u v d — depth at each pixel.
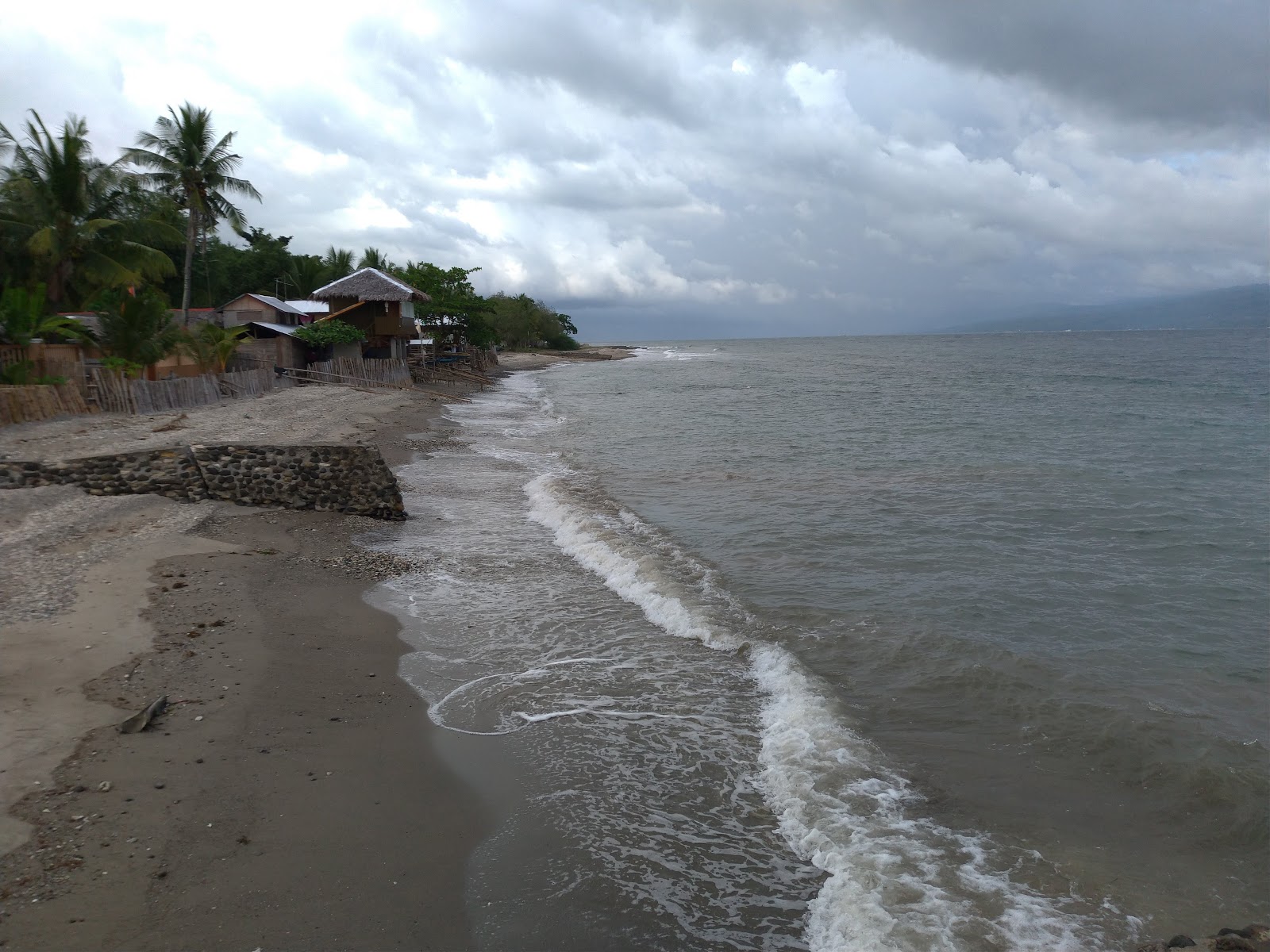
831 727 8.09
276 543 13.66
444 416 37.44
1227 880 6.02
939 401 45.16
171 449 15.46
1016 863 6.14
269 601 10.88
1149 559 14.34
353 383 43.47
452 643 10.27
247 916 5.17
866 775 7.30
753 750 7.81
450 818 6.57
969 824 6.64
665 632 10.75
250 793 6.50
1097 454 25.97
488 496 19.41
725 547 14.98
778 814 6.80
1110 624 11.26
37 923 4.86
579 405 45.53
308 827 6.19
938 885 5.87
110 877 5.32
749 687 9.20
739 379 68.00
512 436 31.39
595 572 13.41
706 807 6.88
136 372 30.45
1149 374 63.34
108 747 6.81
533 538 15.54
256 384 35.91
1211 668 9.82
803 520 17.16
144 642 8.98
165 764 6.69
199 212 42.28
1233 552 14.71
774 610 11.52
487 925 5.38
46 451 19.45
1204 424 33.38
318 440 22.86
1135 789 7.21
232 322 47.53
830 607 11.69
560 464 24.66
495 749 7.72
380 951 5.04
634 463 25.03
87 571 11.03
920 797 7.00
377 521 16.11
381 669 9.33
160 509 14.59
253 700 7.99
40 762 6.48
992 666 9.69
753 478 22.27
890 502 18.89
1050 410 39.47
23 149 33.84
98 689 7.83
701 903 5.73
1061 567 13.77
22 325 26.39
